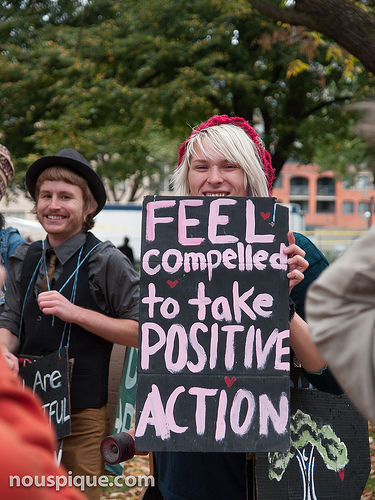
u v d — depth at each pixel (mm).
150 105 10969
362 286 1030
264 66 11312
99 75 11258
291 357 1868
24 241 2918
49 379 2193
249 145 1929
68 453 2195
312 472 1725
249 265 1688
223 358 1651
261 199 1720
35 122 12906
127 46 11352
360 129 1097
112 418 2352
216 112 12180
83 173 2379
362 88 10234
